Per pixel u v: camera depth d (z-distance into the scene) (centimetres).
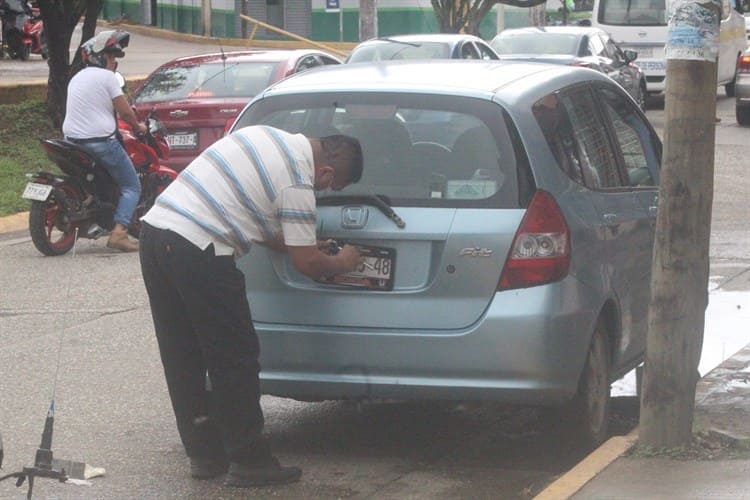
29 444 738
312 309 671
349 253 652
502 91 693
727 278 1223
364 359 666
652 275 657
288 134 646
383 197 668
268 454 662
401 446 747
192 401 671
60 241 1382
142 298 1156
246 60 1709
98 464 705
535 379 651
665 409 657
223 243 628
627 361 761
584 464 647
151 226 636
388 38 2203
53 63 2158
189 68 1703
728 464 643
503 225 655
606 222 714
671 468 638
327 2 4319
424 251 662
